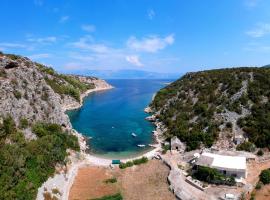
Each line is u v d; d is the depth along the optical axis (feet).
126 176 256.32
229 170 241.76
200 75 529.45
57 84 637.30
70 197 218.79
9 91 273.13
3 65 302.86
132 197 219.41
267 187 226.17
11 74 301.02
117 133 412.98
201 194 219.61
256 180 239.50
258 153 293.64
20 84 302.04
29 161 220.43
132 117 519.60
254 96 367.66
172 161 286.87
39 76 353.31
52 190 213.87
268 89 374.84
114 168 273.95
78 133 397.39
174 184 231.50
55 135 287.69
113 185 238.89
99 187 235.61
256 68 458.91
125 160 297.33
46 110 317.42
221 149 307.37
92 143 365.20
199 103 410.31
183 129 359.87
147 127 444.14
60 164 253.03
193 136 329.52
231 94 393.29
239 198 212.84
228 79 437.17
